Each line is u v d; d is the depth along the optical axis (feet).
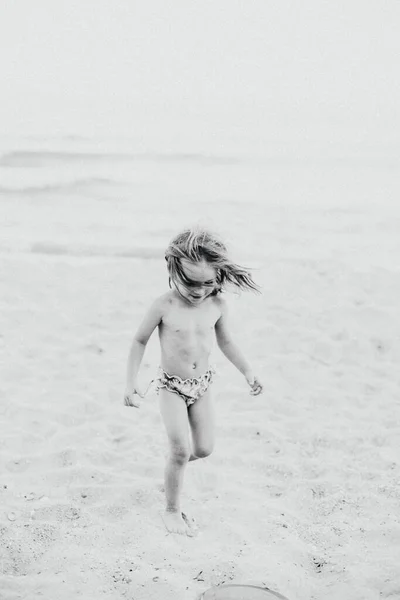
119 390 17.93
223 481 13.89
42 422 16.16
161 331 12.09
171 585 10.50
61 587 10.44
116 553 11.39
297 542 11.76
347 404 17.43
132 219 33.65
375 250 28.99
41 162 46.44
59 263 26.61
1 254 27.76
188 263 11.37
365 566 11.07
